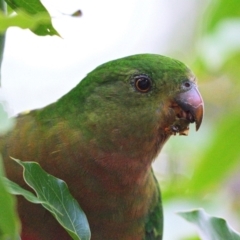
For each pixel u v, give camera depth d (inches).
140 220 76.3
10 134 75.3
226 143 79.0
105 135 75.5
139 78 75.7
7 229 66.1
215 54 79.9
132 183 75.7
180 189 80.2
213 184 79.5
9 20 70.2
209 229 74.1
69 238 75.1
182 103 75.7
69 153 75.2
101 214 75.5
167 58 76.1
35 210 74.7
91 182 75.3
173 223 79.4
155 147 76.0
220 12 79.3
